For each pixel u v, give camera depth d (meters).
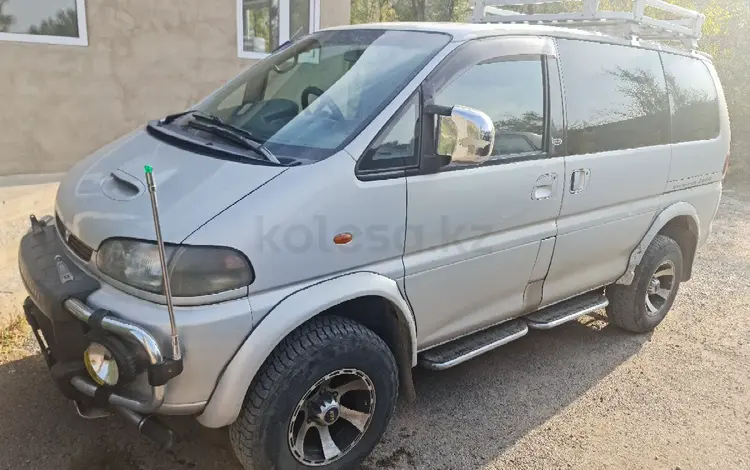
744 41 11.08
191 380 2.33
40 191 6.09
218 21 7.57
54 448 2.97
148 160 2.82
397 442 3.24
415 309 3.03
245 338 2.39
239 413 2.52
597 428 3.50
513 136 3.34
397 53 3.15
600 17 4.31
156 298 2.29
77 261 2.58
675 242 4.72
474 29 3.31
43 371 3.57
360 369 2.75
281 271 2.45
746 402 3.88
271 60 3.68
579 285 4.05
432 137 2.89
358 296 2.68
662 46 4.51
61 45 6.64
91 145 7.07
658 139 4.29
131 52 7.07
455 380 3.91
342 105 2.93
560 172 3.54
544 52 3.53
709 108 4.83
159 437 2.39
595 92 3.82
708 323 5.05
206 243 2.29
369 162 2.71
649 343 4.63
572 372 4.12
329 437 2.81
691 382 4.09
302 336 2.58
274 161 2.59
